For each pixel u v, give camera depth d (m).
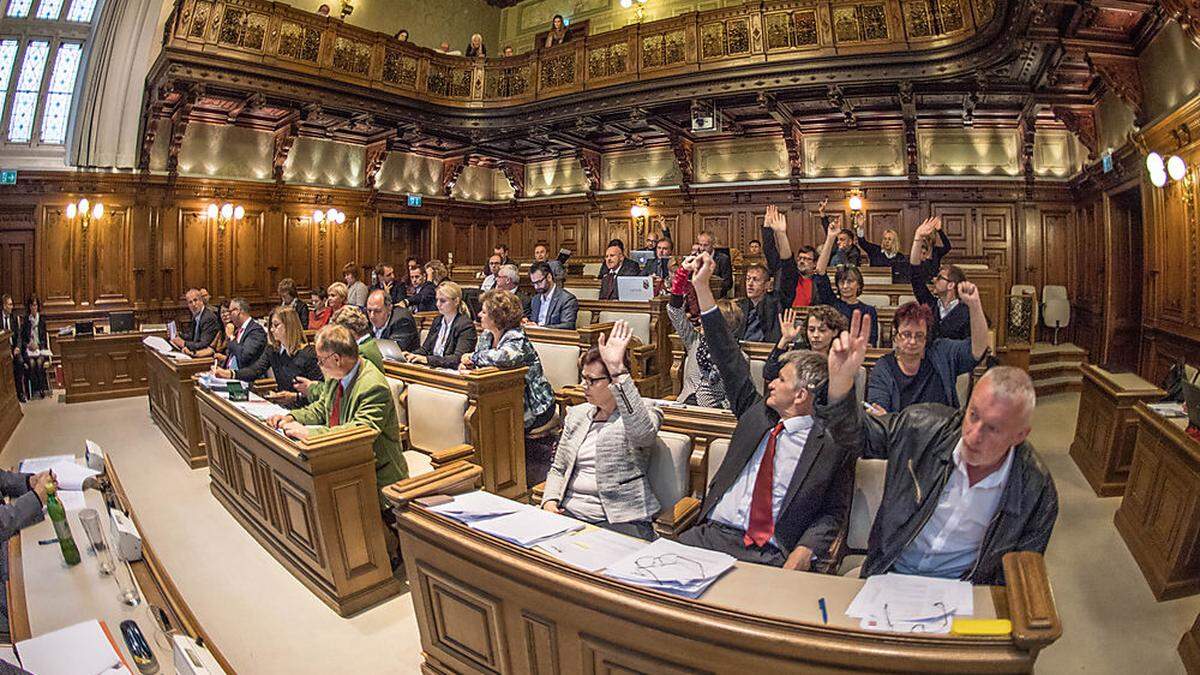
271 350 5.81
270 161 12.47
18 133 10.23
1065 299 10.40
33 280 10.27
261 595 3.51
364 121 11.70
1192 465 3.27
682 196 13.49
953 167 11.58
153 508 4.77
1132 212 8.84
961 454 1.96
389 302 9.13
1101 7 5.96
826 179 12.21
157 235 11.09
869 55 8.91
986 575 1.90
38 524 2.74
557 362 5.61
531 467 4.75
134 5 9.80
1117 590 3.45
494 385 4.26
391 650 3.02
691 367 3.91
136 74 10.23
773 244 4.79
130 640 1.90
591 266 11.67
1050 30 6.74
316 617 3.30
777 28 9.45
